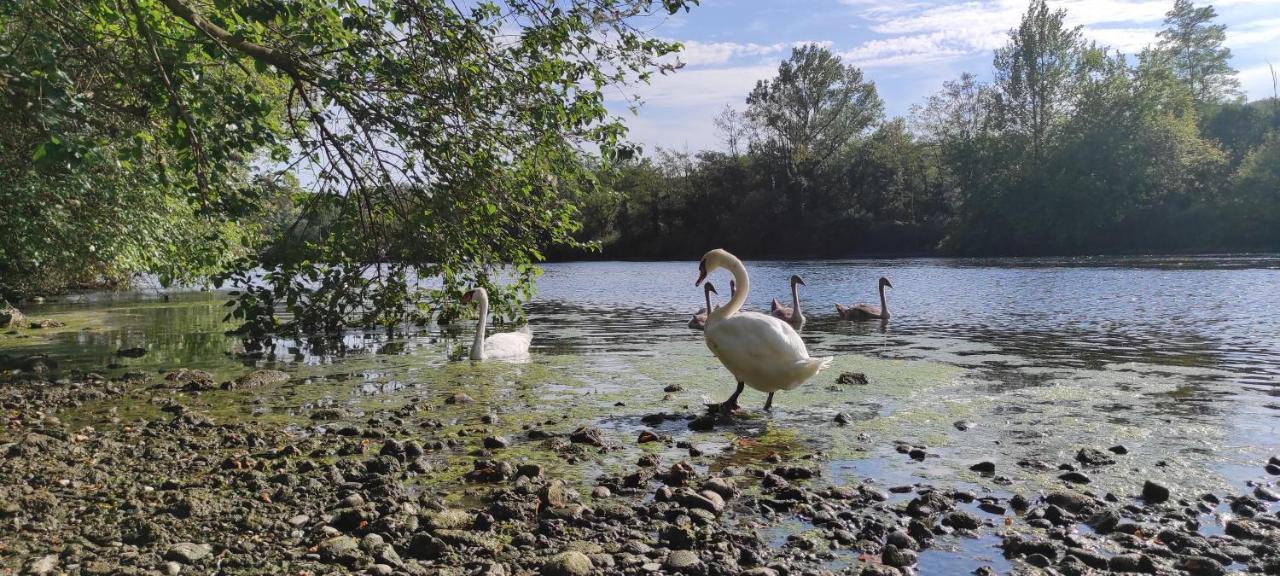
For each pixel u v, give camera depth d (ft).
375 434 25.55
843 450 23.12
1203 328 51.83
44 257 51.42
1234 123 256.93
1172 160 198.08
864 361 39.96
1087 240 199.00
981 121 253.44
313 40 31.73
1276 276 96.32
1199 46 304.30
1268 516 16.99
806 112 262.67
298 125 38.93
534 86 37.68
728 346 27.58
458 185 41.14
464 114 37.83
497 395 32.45
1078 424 25.84
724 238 276.41
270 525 17.04
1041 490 19.24
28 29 28.99
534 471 20.80
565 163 40.68
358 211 43.32
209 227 57.16
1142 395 30.50
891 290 95.96
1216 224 187.32
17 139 43.55
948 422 26.48
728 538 16.28
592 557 15.24
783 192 264.52
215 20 33.22
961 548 15.87
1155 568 14.70
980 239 212.23
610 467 21.66
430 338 53.78
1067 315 62.23
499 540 16.43
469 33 36.09
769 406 29.22
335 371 39.40
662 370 38.52
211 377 36.17
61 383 35.19
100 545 15.93
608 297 95.35
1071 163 200.85
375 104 36.22
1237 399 29.50
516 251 45.27
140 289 104.99
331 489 19.61
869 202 258.78
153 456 22.61
